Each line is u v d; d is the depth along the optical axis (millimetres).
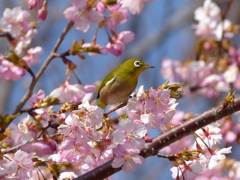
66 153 7902
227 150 8758
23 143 7961
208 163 8703
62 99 7887
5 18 8586
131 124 7902
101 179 8531
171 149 11820
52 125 7891
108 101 11492
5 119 7379
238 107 8672
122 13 8398
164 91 8055
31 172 8367
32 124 7719
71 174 8617
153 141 8656
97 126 7793
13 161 7965
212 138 8859
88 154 8086
